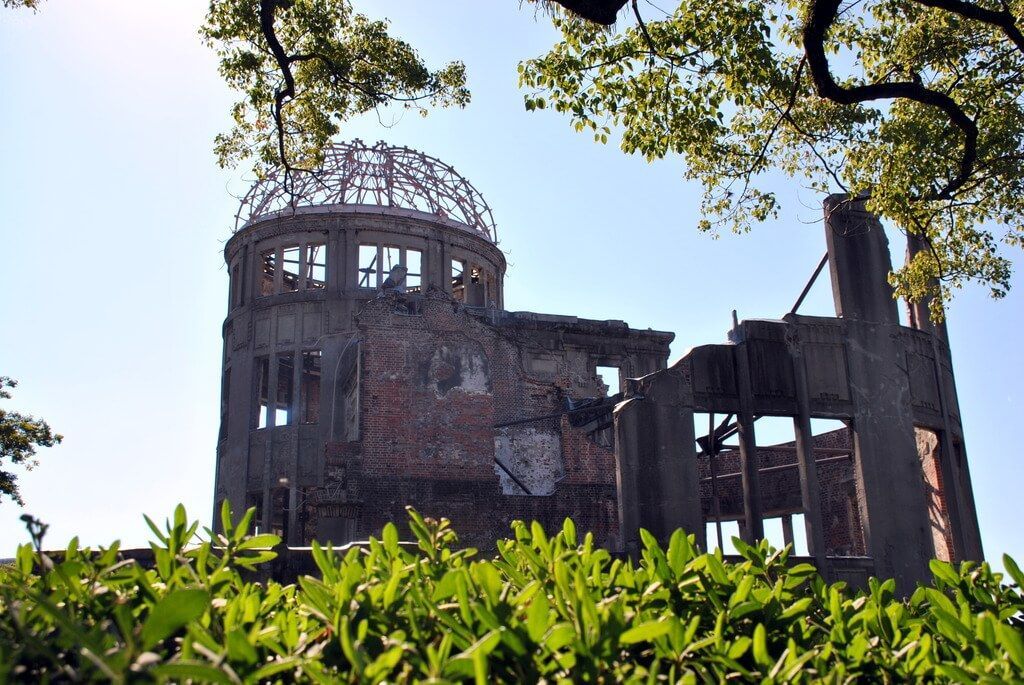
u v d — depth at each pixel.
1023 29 14.70
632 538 19.44
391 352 29.09
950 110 13.98
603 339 40.41
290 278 48.31
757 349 21.36
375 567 3.96
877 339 22.34
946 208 17.59
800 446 21.08
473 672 2.66
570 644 2.82
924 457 24.30
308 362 46.41
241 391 43.62
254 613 3.22
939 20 15.86
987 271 18.39
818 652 3.41
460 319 30.27
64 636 2.59
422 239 44.66
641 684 2.71
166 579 3.58
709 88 15.10
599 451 30.73
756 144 18.55
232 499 42.38
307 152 20.44
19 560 4.17
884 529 20.97
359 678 2.55
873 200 16.98
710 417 22.95
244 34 17.75
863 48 16.78
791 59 16.33
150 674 2.21
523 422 29.64
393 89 19.02
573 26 14.52
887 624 3.72
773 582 4.35
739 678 3.15
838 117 17.28
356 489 26.42
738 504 32.34
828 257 22.80
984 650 3.43
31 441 32.16
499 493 27.38
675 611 3.63
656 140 15.30
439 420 28.78
